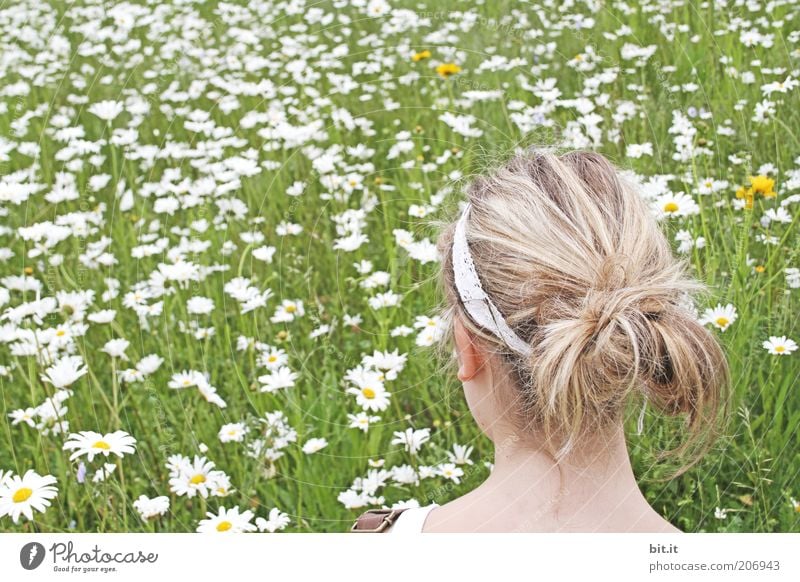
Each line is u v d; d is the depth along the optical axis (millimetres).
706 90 3031
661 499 1889
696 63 3105
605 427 991
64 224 2807
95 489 1897
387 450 2150
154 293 2555
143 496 1762
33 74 3830
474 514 1099
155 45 3900
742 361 1998
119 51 3768
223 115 3637
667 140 2832
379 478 1923
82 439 1688
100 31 3951
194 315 2543
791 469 1950
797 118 2797
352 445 2102
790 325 2172
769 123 2783
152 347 2477
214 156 3186
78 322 2371
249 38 3820
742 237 2207
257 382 2242
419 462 2051
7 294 2428
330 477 2020
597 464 1003
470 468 1975
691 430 968
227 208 2928
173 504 1954
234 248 2832
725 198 2463
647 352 921
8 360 2451
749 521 1817
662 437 1838
